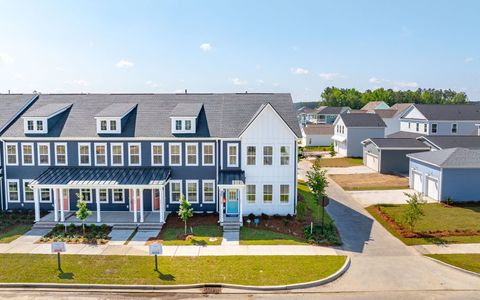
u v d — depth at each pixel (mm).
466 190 35250
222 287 19141
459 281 19891
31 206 32969
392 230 28000
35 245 24797
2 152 32719
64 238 26125
